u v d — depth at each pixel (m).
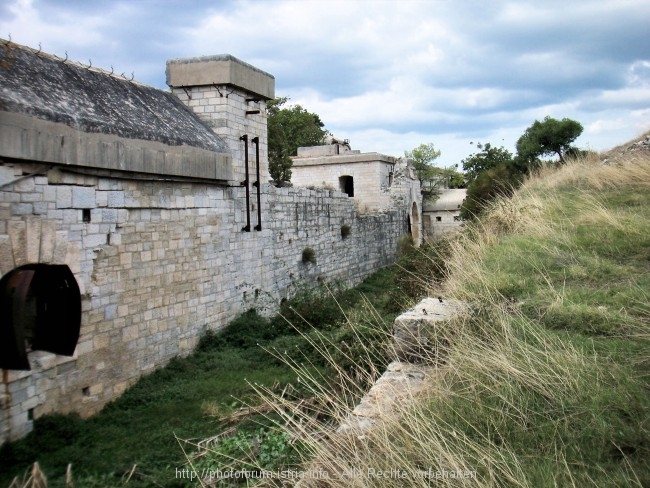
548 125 23.91
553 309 5.50
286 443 5.36
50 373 8.42
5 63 8.66
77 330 9.02
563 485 3.01
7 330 7.38
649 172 11.77
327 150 35.00
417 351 5.66
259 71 15.26
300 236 18.88
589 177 13.12
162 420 8.23
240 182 14.57
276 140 27.30
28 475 6.45
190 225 12.26
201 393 9.28
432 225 39.75
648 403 3.55
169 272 11.52
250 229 14.95
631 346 4.48
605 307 5.43
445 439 3.65
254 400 8.24
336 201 22.30
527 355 4.51
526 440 3.58
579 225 9.11
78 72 10.55
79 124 9.00
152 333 10.91
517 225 10.44
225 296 13.69
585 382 3.96
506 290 6.46
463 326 5.28
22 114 7.96
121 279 10.09
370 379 5.38
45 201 8.48
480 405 3.98
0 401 7.43
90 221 9.39
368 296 19.50
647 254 7.21
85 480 6.11
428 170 40.56
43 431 7.88
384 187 33.19
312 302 14.63
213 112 14.07
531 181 16.77
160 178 11.06
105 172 9.62
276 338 13.12
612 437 3.36
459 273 7.51
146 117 11.36
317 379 7.79
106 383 9.59
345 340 8.52
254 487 4.36
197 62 13.92
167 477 5.95
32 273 7.67
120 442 7.52
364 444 3.76
